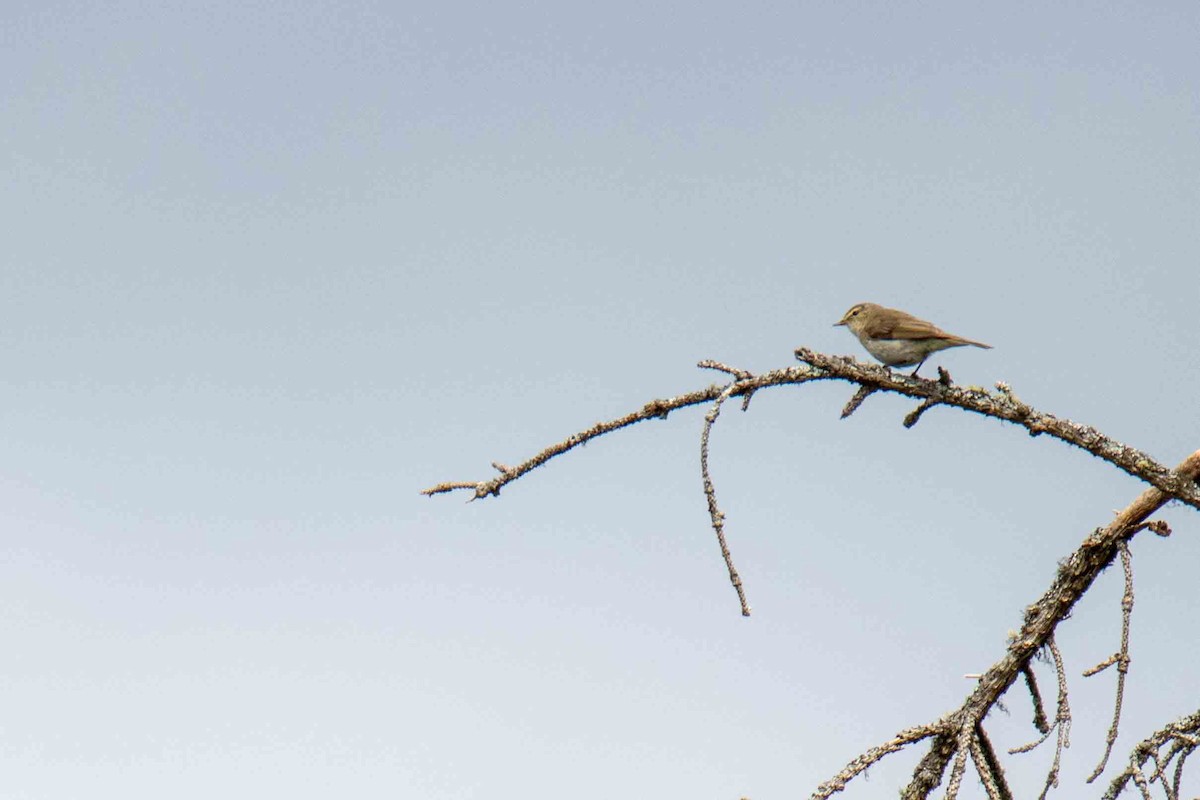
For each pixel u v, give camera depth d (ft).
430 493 31.76
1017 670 31.78
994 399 33.55
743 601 28.37
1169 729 28.53
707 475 29.17
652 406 31.32
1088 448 33.09
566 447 31.73
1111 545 32.53
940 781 31.12
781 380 31.91
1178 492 32.19
